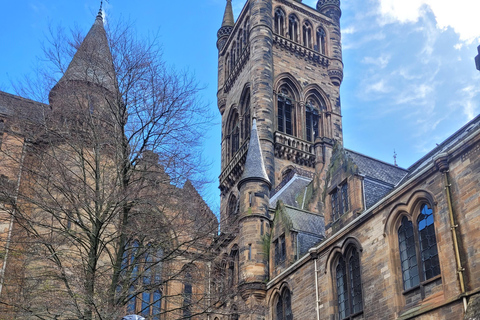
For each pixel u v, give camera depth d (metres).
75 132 30.45
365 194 36.31
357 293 33.41
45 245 29.61
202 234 29.72
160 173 29.66
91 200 29.70
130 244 31.27
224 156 84.12
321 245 37.34
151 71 31.31
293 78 81.31
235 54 89.94
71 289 27.64
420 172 29.23
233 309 35.22
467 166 26.53
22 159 31.41
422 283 27.97
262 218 49.34
